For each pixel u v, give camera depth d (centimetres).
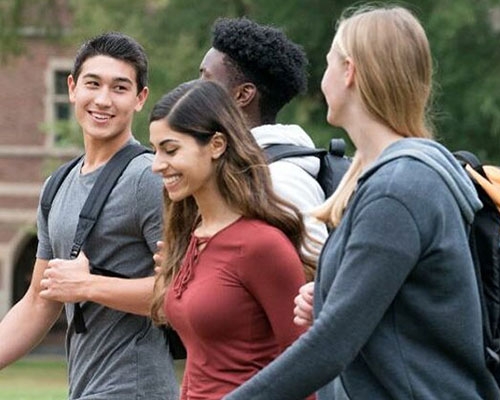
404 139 509
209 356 607
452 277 494
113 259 747
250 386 494
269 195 615
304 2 3325
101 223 746
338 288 487
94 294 722
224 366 604
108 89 757
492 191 524
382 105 509
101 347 746
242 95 732
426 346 498
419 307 493
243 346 605
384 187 488
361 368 504
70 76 776
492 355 504
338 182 693
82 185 761
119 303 722
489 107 3275
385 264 482
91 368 749
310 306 548
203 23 3484
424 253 490
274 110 741
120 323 744
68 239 756
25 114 5294
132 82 764
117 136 760
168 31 3512
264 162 618
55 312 796
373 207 486
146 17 3556
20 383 3691
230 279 602
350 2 3316
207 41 3484
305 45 3325
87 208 747
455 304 495
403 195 486
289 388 489
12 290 5384
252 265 601
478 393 505
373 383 502
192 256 612
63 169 781
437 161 498
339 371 488
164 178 614
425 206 487
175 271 636
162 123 607
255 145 618
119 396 739
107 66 757
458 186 500
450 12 3188
